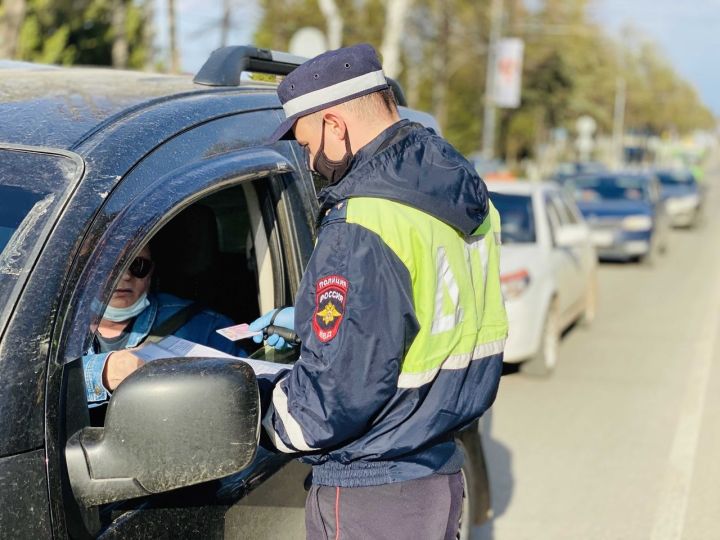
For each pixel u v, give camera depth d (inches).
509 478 210.8
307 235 99.7
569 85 1893.5
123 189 72.4
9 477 59.6
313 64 77.1
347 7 1163.9
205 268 109.3
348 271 71.2
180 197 75.5
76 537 63.7
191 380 64.1
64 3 639.8
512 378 301.6
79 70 114.1
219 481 78.8
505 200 326.6
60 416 63.7
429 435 77.3
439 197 75.0
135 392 63.7
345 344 70.4
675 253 729.6
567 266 329.7
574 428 249.4
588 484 208.2
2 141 74.9
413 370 74.8
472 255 83.4
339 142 77.9
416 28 1326.3
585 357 336.5
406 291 72.2
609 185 657.6
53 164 72.1
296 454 81.6
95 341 98.7
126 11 740.7
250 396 65.9
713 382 302.7
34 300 64.0
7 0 389.1
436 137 79.7
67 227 67.6
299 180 100.3
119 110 82.5
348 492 78.9
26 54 597.9
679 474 215.0
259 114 97.9
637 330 390.6
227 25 759.7
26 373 61.9
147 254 98.8
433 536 81.3
